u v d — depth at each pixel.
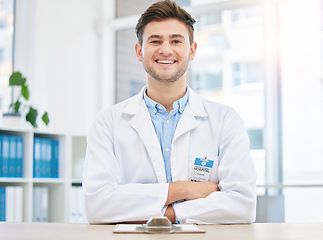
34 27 4.35
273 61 4.25
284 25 4.25
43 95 4.34
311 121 4.07
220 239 1.05
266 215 3.62
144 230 1.20
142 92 1.92
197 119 1.87
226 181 1.69
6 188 3.28
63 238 1.08
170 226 1.20
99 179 1.68
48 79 4.40
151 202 1.54
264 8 4.30
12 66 4.38
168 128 1.85
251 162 1.77
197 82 4.63
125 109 1.88
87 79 4.77
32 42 4.34
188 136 1.83
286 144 4.17
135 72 4.96
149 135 1.82
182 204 1.55
